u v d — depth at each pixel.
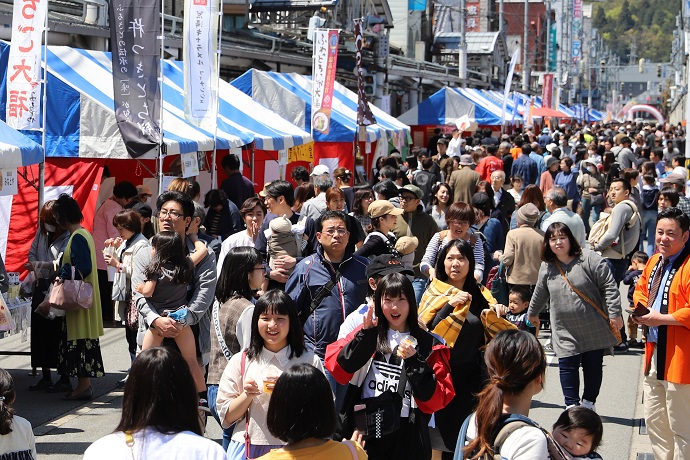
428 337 7.53
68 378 12.98
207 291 10.08
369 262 9.66
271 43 33.97
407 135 33.88
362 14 44.84
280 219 11.88
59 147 16.72
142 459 4.88
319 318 9.36
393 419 7.22
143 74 15.23
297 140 23.09
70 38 22.31
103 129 16.72
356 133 26.11
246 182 19.38
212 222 15.97
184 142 16.88
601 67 144.12
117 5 15.13
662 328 8.88
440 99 42.34
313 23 32.16
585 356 10.98
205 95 16.53
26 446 7.01
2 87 16.30
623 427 11.74
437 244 12.34
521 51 105.00
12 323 11.41
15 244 17.00
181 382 5.07
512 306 13.33
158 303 9.84
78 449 10.41
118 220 12.68
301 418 5.25
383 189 14.98
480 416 5.65
